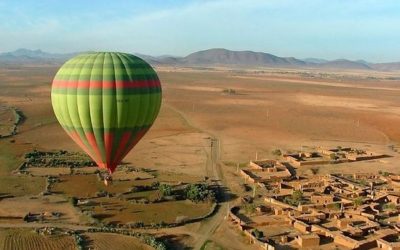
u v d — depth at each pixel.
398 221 64.62
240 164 90.81
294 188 76.50
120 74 52.81
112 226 60.47
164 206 67.81
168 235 58.38
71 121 54.62
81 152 96.75
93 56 54.31
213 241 57.09
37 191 72.56
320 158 96.56
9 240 55.44
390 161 97.06
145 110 55.06
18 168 83.94
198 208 67.38
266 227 61.38
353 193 74.12
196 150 101.31
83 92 52.34
